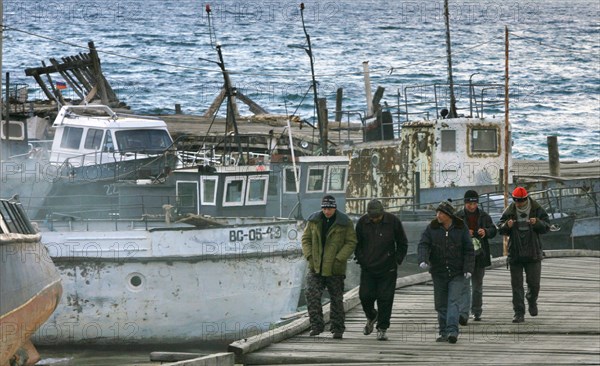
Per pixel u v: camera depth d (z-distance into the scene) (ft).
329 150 178.19
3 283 76.48
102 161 169.37
